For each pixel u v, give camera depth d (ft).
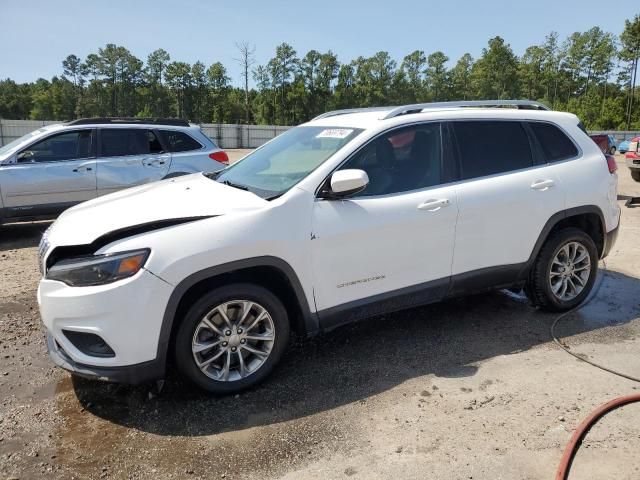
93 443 9.44
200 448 9.28
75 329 9.70
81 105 312.50
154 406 10.62
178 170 27.25
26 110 362.74
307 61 287.48
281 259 10.79
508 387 11.12
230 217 10.52
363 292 11.96
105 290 9.48
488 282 13.74
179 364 10.37
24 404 10.73
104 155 26.04
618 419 9.80
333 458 8.95
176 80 302.66
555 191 14.24
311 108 294.05
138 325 9.66
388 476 8.46
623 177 51.26
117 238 10.10
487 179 13.47
